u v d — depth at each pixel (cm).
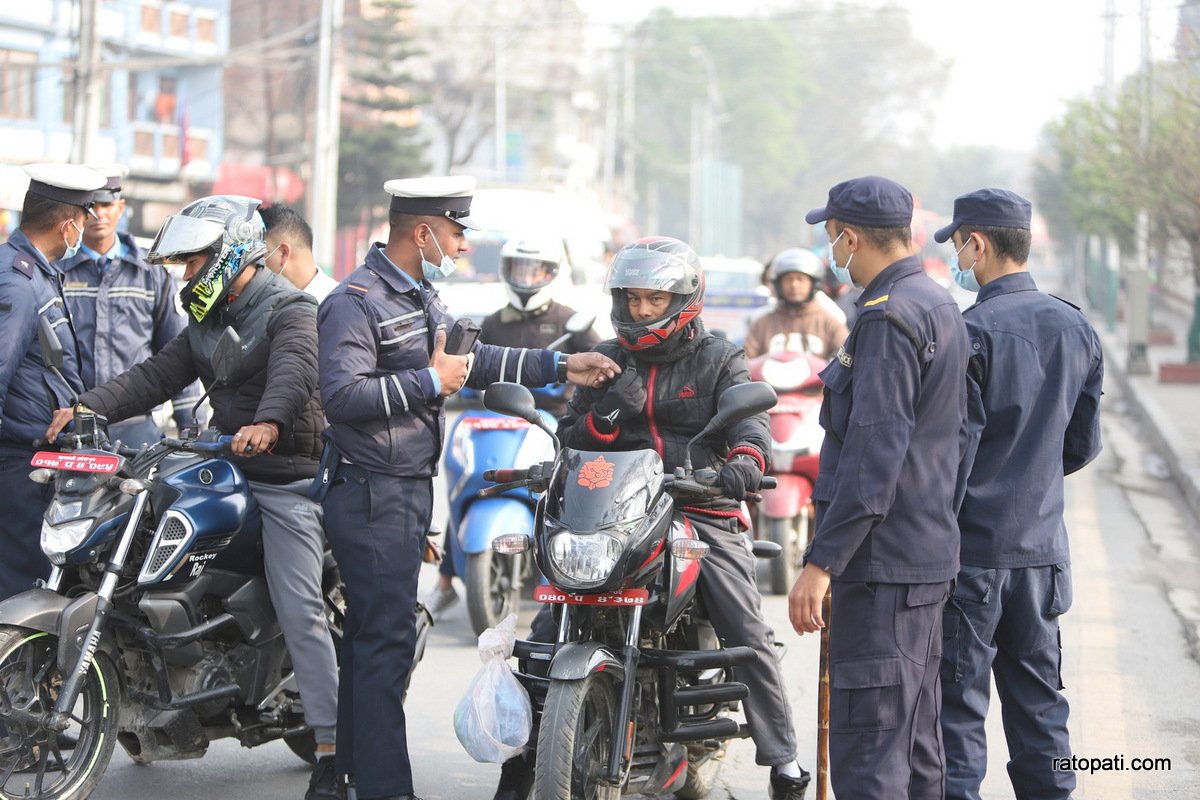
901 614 476
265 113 4797
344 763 578
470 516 895
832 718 484
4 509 670
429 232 577
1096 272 5219
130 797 627
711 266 2631
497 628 539
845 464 465
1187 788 641
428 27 5497
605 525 511
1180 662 855
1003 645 551
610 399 576
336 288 577
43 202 664
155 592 567
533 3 7269
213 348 607
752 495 546
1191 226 2464
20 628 534
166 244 585
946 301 484
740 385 531
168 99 4272
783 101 10231
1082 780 651
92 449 560
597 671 507
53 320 671
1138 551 1205
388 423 564
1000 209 559
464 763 679
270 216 702
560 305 979
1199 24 2498
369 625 566
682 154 10019
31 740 550
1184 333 3981
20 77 3609
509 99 7150
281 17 4819
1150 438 1973
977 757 531
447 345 590
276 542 598
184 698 574
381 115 5078
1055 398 540
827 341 1156
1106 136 2788
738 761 685
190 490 571
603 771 516
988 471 536
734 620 567
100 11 3903
